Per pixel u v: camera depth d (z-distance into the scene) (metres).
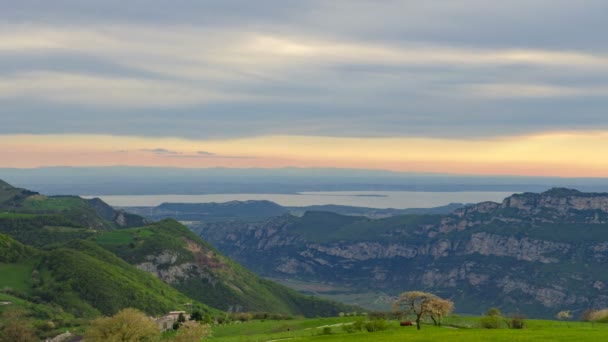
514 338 123.88
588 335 124.88
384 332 149.12
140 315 151.88
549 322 164.00
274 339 158.62
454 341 123.31
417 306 157.75
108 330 146.62
